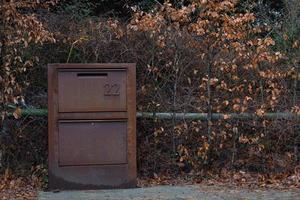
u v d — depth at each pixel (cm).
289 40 631
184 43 606
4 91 575
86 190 556
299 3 649
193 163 611
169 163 610
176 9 610
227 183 593
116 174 561
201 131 611
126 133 561
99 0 864
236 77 606
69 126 552
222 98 610
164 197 536
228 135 613
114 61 599
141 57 602
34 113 587
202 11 598
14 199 528
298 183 591
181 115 606
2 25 572
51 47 596
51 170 551
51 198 527
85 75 552
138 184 586
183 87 609
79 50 597
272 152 623
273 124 618
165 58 605
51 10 705
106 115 555
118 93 557
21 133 590
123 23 629
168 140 610
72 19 614
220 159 619
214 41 604
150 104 605
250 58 605
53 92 548
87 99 552
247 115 612
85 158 555
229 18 598
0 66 576
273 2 775
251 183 593
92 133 555
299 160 623
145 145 607
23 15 577
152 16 615
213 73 608
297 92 621
